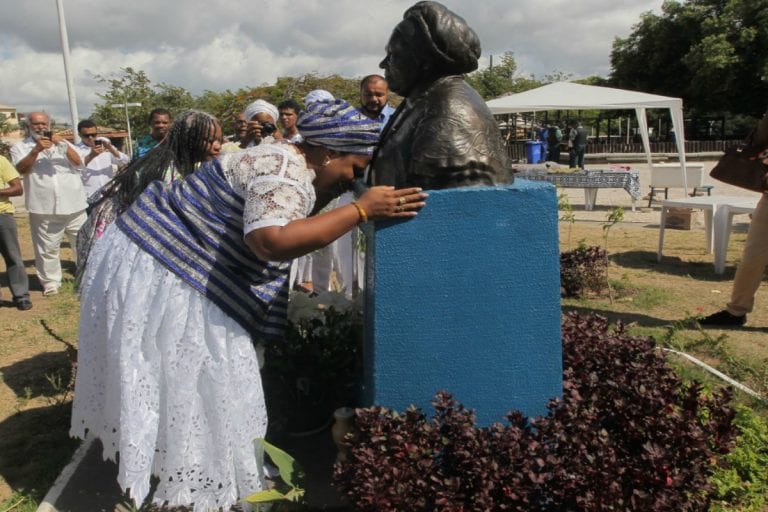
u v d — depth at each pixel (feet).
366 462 6.86
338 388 10.16
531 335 7.86
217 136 10.17
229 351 7.78
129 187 10.22
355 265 11.24
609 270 24.36
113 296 7.83
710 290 21.18
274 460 7.88
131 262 7.84
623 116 105.81
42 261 21.90
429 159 7.54
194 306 7.68
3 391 13.50
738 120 123.34
